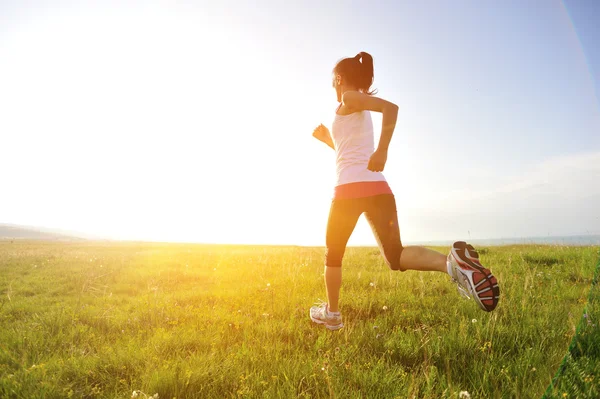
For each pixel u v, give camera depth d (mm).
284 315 4027
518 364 2398
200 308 4570
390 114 2270
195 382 2443
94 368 2748
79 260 12266
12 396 2369
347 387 2328
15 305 5312
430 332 3207
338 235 2859
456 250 2158
